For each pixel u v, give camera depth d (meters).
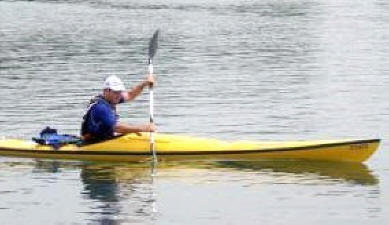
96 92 78.75
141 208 38.09
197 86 82.94
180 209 37.94
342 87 82.31
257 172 45.03
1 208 38.22
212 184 42.53
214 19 175.25
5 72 93.75
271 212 37.47
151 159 47.69
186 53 113.56
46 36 138.25
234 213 37.28
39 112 67.19
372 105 71.19
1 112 67.06
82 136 48.81
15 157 49.03
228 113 66.88
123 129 48.59
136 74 92.19
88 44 125.75
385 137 56.94
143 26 158.38
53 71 94.62
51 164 47.34
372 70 95.38
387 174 44.50
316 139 56.59
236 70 95.75
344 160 47.28
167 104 71.69
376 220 36.06
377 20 167.50
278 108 69.62
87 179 43.75
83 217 36.69
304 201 39.22
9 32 145.12
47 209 38.03
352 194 40.41
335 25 157.12
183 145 47.97
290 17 179.12
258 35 139.50
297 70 95.81
